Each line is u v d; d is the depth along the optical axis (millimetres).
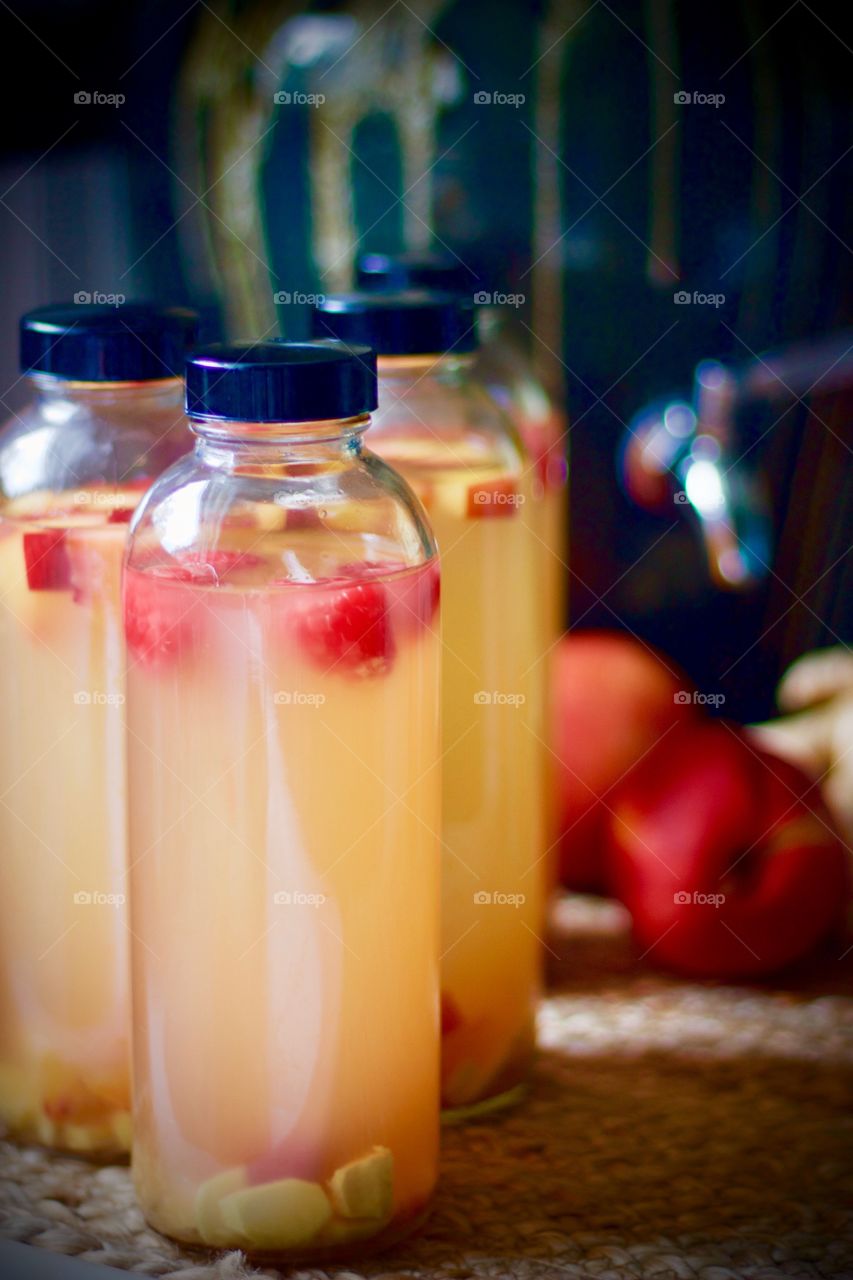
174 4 714
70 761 567
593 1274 535
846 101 698
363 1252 540
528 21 709
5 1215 556
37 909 572
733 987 668
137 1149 553
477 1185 570
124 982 570
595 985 668
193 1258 539
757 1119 599
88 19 708
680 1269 537
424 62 716
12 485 565
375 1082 536
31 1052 578
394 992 538
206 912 528
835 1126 596
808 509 725
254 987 528
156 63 721
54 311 572
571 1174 575
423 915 544
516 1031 604
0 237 722
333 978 529
